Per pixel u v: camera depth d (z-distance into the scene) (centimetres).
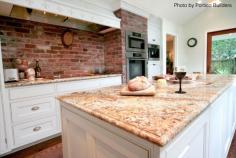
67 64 275
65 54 272
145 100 90
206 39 449
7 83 167
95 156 80
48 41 248
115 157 66
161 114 64
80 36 293
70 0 226
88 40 307
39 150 178
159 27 413
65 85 212
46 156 166
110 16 274
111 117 63
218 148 124
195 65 479
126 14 305
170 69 529
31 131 182
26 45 225
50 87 197
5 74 178
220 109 122
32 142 184
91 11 244
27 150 178
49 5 197
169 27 437
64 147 112
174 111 68
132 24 320
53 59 256
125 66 308
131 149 57
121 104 83
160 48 418
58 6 206
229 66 417
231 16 398
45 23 243
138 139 54
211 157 103
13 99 167
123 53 302
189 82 158
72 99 99
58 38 261
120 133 61
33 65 232
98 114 68
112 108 76
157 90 120
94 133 77
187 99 89
